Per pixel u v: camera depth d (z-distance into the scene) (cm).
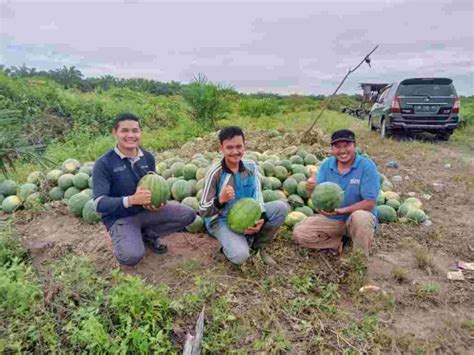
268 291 418
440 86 1332
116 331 350
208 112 1459
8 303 364
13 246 490
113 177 439
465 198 761
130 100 1977
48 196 663
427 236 583
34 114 1391
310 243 494
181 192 590
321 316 389
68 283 395
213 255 482
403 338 365
